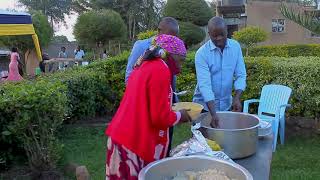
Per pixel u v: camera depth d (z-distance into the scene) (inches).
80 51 737.0
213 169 69.6
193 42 771.4
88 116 263.6
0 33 348.2
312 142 214.8
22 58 739.4
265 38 685.3
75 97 235.9
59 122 159.6
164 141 81.9
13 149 163.8
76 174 154.7
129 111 79.4
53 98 151.1
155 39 83.0
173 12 787.4
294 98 232.2
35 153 154.5
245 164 83.4
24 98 145.5
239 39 667.4
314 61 242.7
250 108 241.9
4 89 175.6
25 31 374.3
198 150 79.0
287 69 231.0
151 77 76.4
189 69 255.9
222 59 125.0
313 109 231.0
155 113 76.1
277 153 194.2
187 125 236.4
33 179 153.3
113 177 81.7
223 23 121.6
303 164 180.4
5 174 156.1
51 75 255.8
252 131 86.8
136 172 79.6
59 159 169.9
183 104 90.0
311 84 224.8
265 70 236.5
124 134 79.1
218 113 103.8
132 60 132.0
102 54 736.3
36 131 152.2
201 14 781.9
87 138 222.4
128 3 1249.4
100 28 728.3
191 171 69.7
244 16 924.0
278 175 165.6
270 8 871.7
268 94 209.6
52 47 1133.1
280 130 207.5
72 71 273.1
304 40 869.2
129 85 81.7
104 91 271.4
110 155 81.8
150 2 1277.1
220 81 127.1
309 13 252.7
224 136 85.0
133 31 1243.8
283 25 872.3
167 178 68.9
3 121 153.3
